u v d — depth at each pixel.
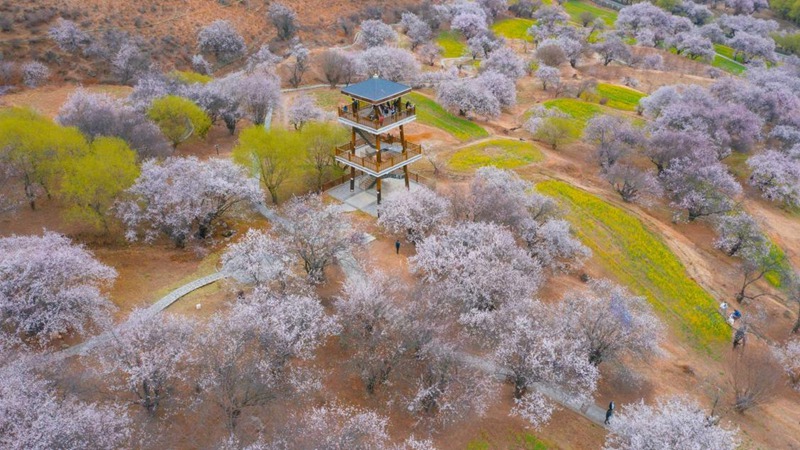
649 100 91.25
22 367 31.45
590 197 66.06
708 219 67.62
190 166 50.28
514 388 38.69
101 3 104.50
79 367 35.41
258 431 32.66
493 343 38.81
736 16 165.75
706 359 47.56
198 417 33.41
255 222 53.47
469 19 125.88
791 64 124.75
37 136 49.03
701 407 40.66
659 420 33.22
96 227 47.72
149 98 69.38
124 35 98.94
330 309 41.94
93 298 38.06
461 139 78.44
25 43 88.31
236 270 42.44
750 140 81.06
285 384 35.38
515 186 58.00
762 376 43.38
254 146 54.25
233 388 32.34
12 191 52.12
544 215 56.22
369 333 38.31
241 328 35.09
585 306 40.78
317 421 31.59
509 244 46.53
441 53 116.56
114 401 32.47
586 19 152.62
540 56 112.12
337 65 92.75
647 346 39.38
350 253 48.47
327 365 38.25
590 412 38.09
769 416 42.47
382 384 37.16
